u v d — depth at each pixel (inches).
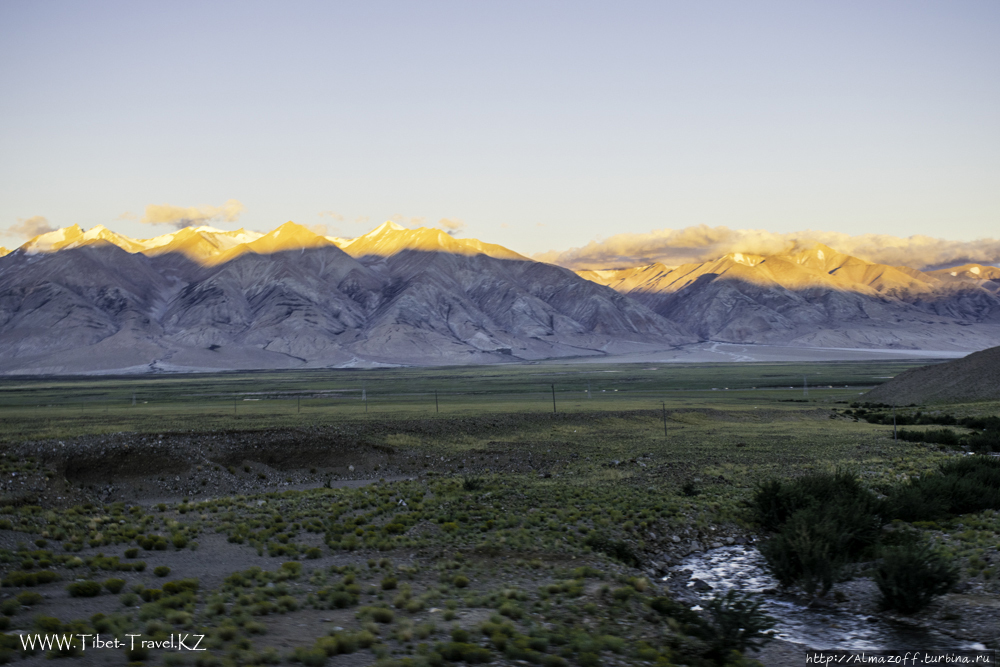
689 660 557.6
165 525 1091.3
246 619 594.2
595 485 1508.4
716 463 1815.9
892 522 1096.2
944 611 700.7
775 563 836.0
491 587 751.1
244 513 1216.2
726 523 1140.5
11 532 941.8
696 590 824.9
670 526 1080.8
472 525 1079.6
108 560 821.9
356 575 789.9
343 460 1945.1
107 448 1665.8
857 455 1962.4
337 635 554.3
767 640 621.9
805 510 952.3
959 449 2139.5
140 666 471.2
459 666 498.0
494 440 2393.0
